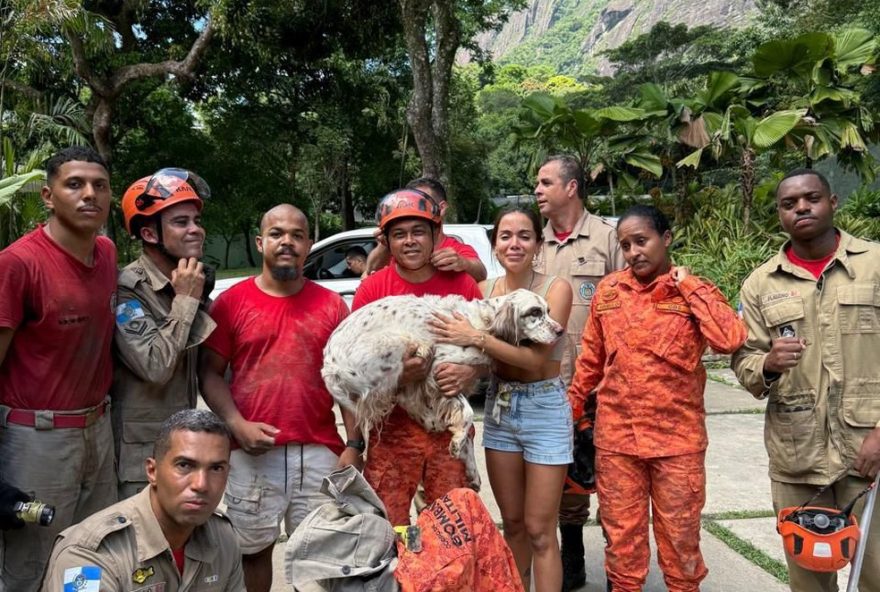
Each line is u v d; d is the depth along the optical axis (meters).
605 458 3.23
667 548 3.15
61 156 2.80
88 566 2.24
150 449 3.05
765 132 12.13
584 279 3.88
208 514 2.34
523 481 3.29
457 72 30.30
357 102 24.89
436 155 14.80
